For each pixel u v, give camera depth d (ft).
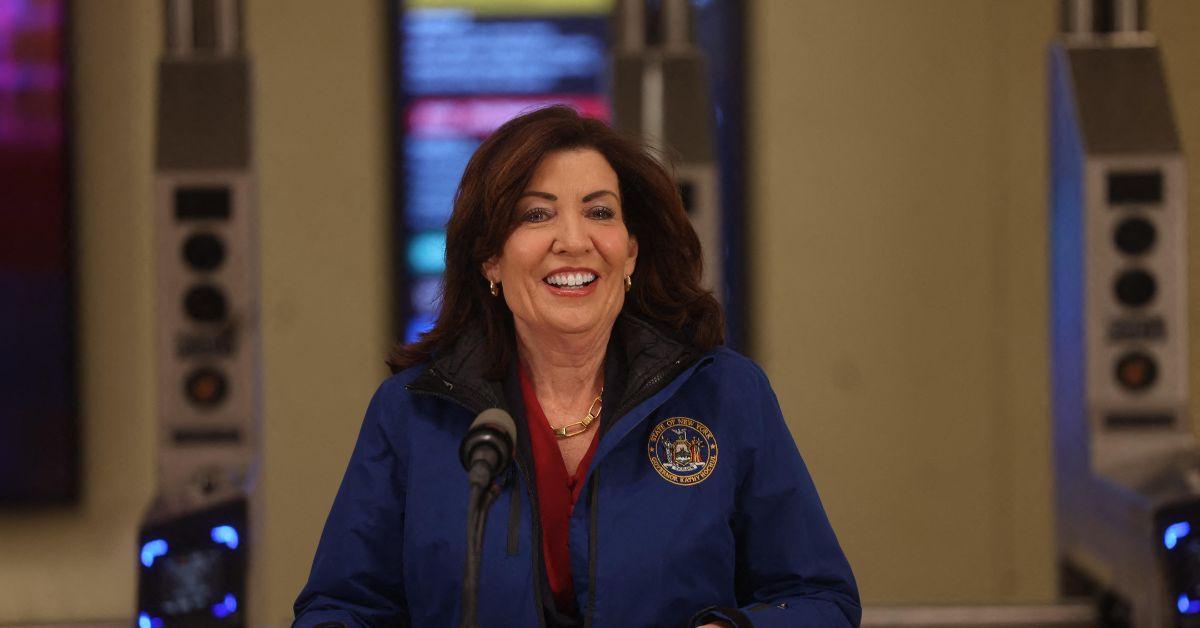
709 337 15.07
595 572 13.87
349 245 42.16
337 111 41.93
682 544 13.99
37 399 40.81
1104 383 30.94
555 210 14.37
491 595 13.93
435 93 41.88
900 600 43.55
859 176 42.80
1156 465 30.32
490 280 15.08
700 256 15.72
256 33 41.78
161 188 30.19
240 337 30.48
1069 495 32.50
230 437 30.48
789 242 42.88
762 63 42.55
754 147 42.70
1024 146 42.78
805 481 14.97
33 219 40.27
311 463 42.42
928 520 43.50
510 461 14.06
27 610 41.55
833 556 14.78
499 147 14.84
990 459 43.39
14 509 41.29
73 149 40.52
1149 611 28.48
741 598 15.26
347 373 42.39
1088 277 30.76
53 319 40.60
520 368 15.37
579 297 14.34
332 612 14.51
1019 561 43.50
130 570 41.86
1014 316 43.11
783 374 43.16
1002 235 43.01
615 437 14.15
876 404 43.24
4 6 39.83
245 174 30.32
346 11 41.73
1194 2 42.04
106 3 40.91
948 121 42.78
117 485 41.88
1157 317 30.76
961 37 42.57
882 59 42.63
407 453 14.85
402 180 42.04
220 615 27.43
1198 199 41.93
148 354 41.73
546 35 41.70
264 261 42.11
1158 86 31.53
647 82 31.63
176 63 31.71
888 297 43.04
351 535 14.85
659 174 15.26
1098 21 32.55
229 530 27.91
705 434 14.51
